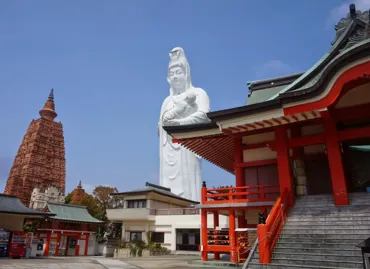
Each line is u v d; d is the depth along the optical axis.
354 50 14.05
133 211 42.94
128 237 44.28
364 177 19.12
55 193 78.88
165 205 47.22
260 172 20.41
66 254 45.50
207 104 65.25
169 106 67.31
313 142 16.88
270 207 17.28
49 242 43.03
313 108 15.53
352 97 17.62
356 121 18.09
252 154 20.64
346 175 19.03
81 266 19.61
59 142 104.44
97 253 49.41
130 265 19.89
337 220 13.50
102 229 59.66
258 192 17.88
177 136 21.20
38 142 98.69
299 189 18.19
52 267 18.73
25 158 96.81
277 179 19.77
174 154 63.69
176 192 61.06
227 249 17.94
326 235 12.73
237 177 20.53
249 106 16.95
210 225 38.88
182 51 73.00
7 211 32.50
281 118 16.70
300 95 15.64
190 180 61.97
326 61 17.23
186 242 41.22
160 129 66.88
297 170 18.61
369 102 17.31
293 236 13.37
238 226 20.97
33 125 102.88
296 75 23.81
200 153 24.72
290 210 15.45
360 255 11.16
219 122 18.19
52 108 108.81
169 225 42.16
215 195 18.92
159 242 42.28
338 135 16.31
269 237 12.95
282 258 12.36
